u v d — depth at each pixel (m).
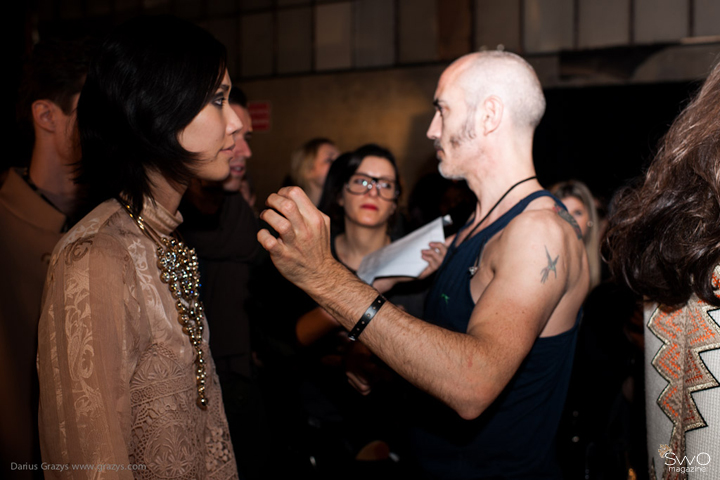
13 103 2.08
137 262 0.81
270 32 6.42
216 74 0.84
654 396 0.94
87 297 0.73
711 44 4.84
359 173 2.04
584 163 5.31
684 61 4.96
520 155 1.27
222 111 0.88
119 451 0.71
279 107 6.43
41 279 1.24
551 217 1.12
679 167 0.86
